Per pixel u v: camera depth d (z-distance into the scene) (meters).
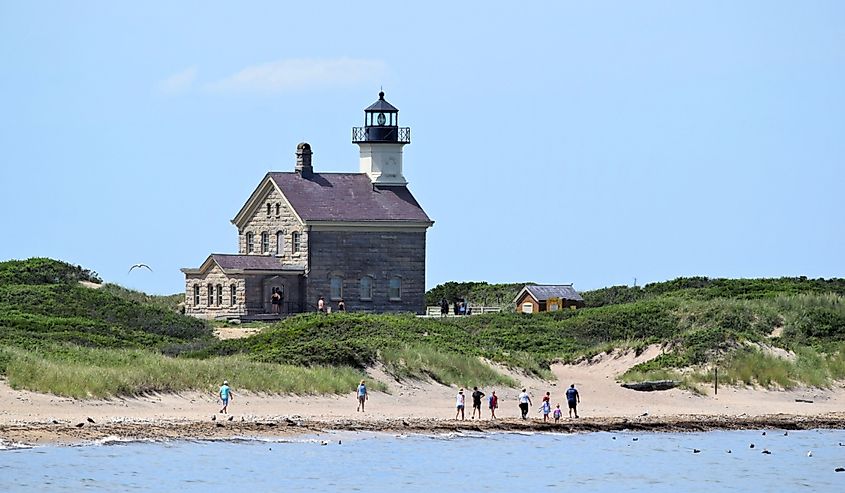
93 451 164.12
